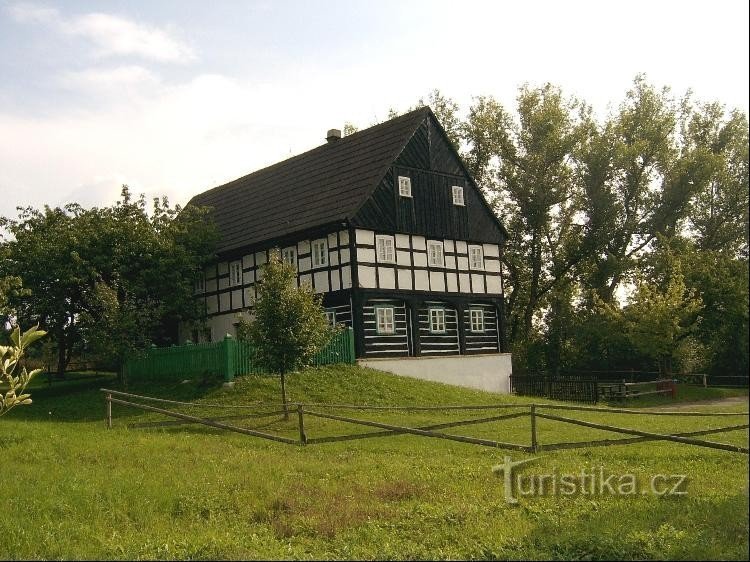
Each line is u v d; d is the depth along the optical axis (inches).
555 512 384.2
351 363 1142.3
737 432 679.7
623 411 568.4
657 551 309.1
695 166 1664.6
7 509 422.9
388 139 1363.2
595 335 1644.9
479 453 597.9
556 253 1924.2
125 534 376.2
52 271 1225.4
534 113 1854.1
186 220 1465.3
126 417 887.7
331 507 409.1
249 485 470.3
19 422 768.9
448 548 328.2
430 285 1318.9
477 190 1445.6
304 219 1302.9
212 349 1039.0
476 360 1365.7
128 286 1245.7
